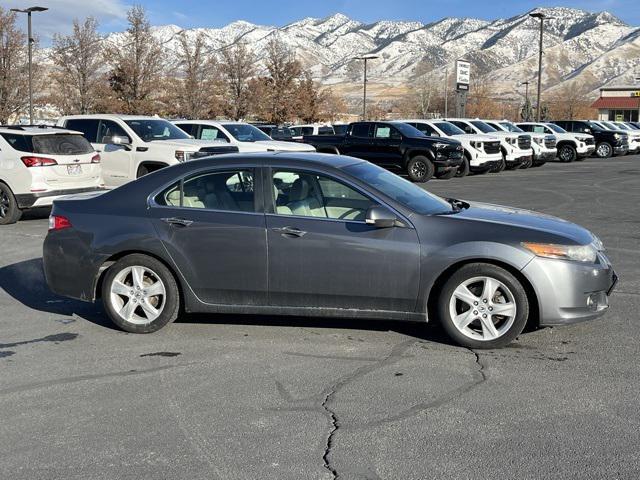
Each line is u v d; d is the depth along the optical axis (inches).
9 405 187.8
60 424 175.6
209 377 206.1
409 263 225.0
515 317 221.9
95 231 248.5
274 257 234.1
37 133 504.1
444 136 926.4
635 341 233.1
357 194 233.1
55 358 225.6
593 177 887.1
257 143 681.0
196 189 246.1
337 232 229.6
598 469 148.5
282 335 244.1
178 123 714.8
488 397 187.6
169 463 154.6
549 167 1100.5
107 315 272.4
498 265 222.1
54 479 148.9
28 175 493.7
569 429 167.6
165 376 207.6
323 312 235.0
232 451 159.6
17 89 1644.9
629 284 311.0
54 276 255.8
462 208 252.2
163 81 1846.7
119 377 207.3
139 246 243.8
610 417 174.2
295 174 238.8
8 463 156.1
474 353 223.0
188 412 181.5
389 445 161.0
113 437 167.8
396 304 229.1
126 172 599.5
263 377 205.3
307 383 200.1
